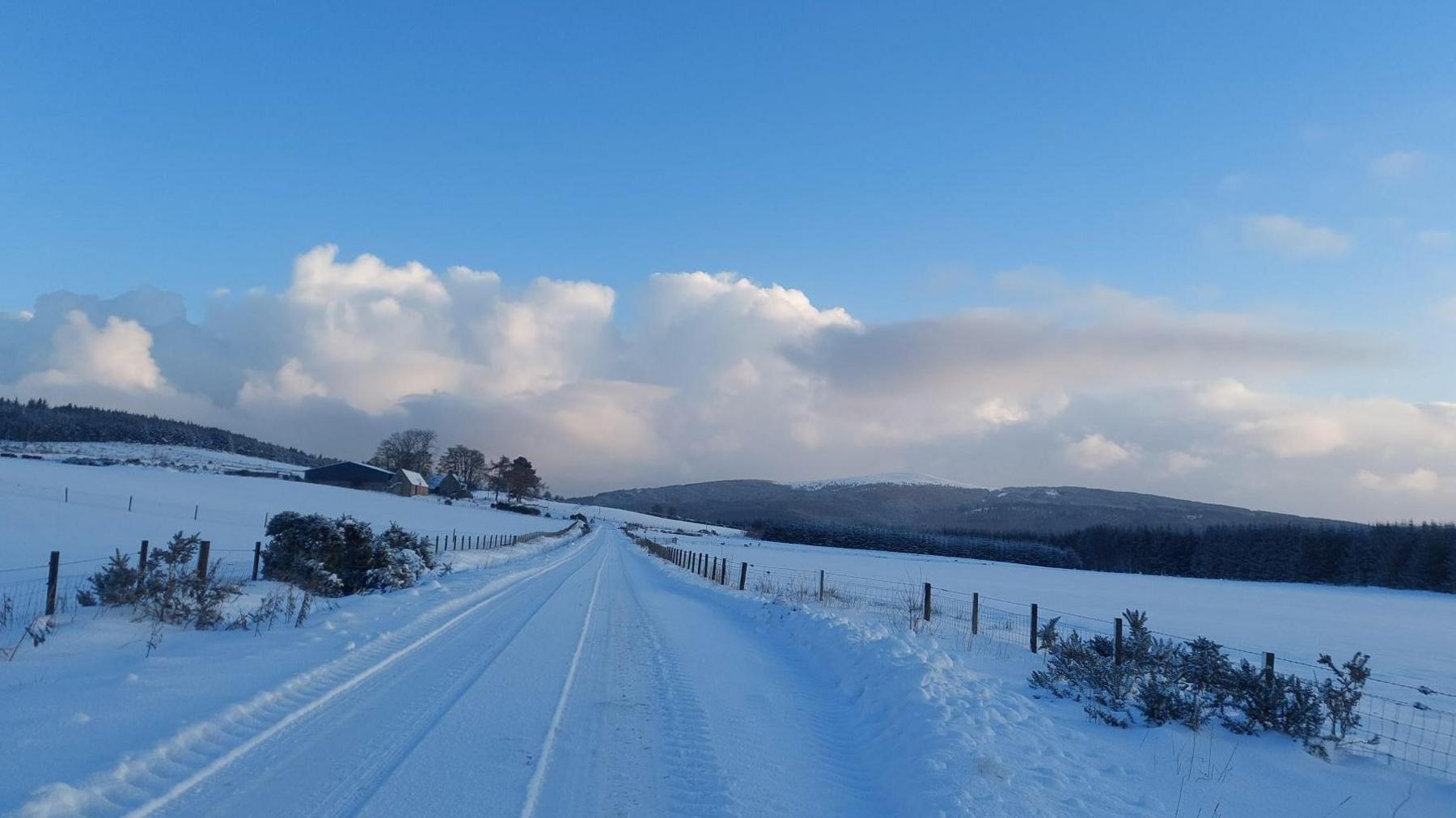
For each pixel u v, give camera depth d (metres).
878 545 133.62
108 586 12.15
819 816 6.00
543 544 65.94
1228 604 47.84
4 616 11.09
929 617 20.06
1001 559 128.25
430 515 81.94
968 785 6.34
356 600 17.16
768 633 16.61
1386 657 23.58
